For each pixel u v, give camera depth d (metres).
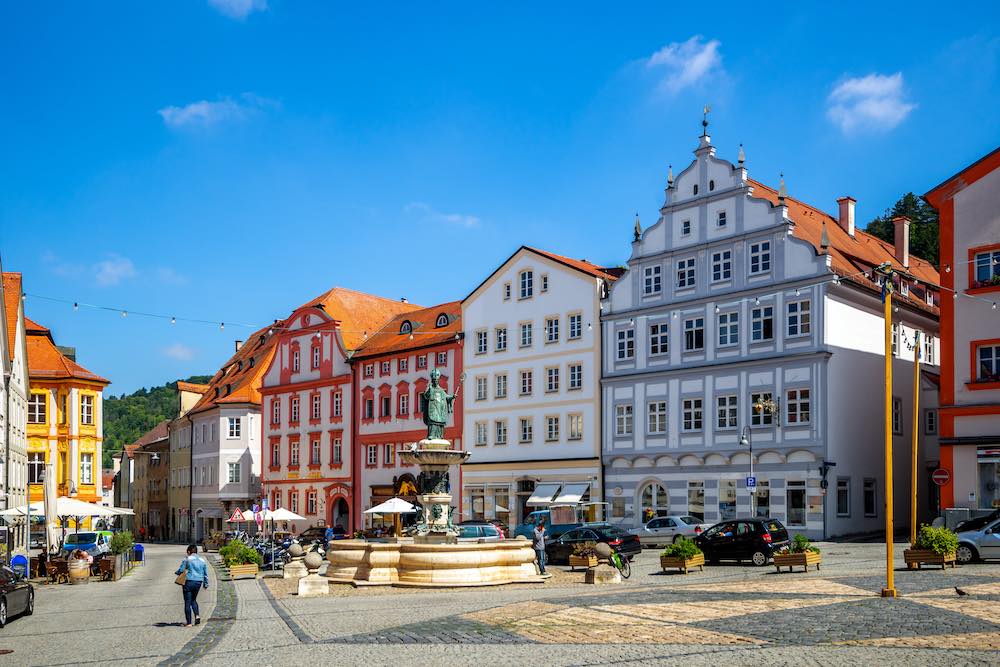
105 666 18.02
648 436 58.50
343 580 34.94
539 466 64.56
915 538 35.09
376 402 78.19
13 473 60.44
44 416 77.31
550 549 44.12
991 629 17.78
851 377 52.56
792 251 52.81
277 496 87.50
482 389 69.31
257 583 38.84
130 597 33.81
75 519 74.31
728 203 56.06
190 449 99.94
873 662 15.35
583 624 20.30
